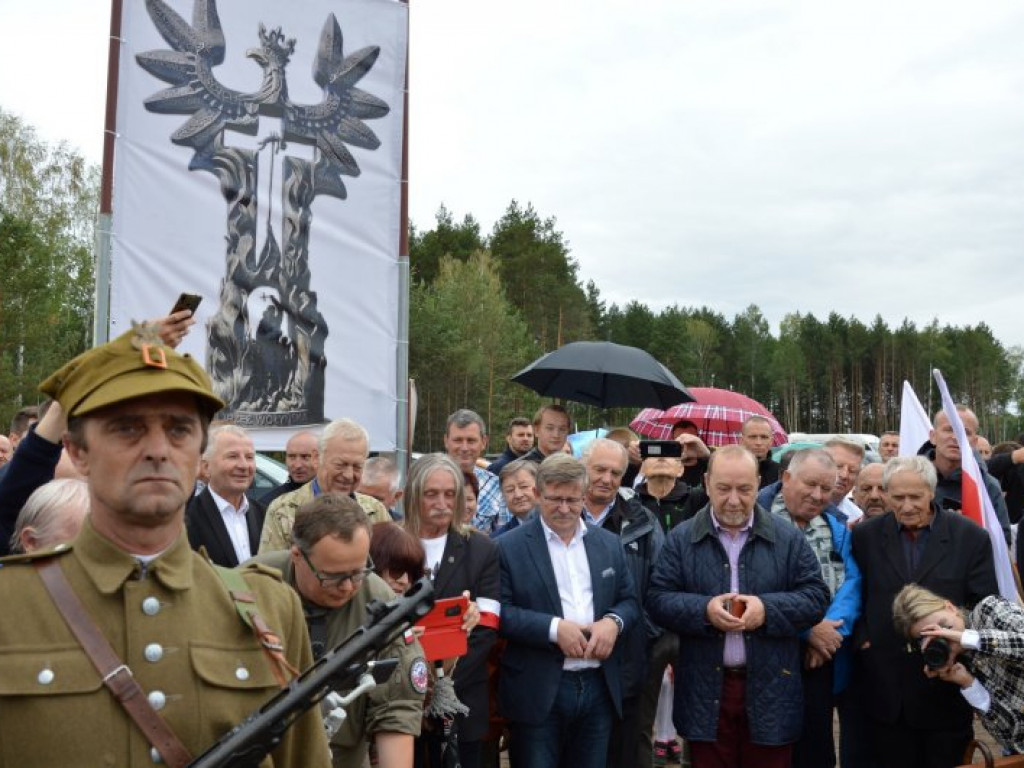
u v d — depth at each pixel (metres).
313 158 5.71
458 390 39.44
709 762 4.56
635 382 7.15
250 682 1.64
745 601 4.43
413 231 53.53
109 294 5.21
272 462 9.84
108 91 5.24
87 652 1.53
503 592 4.55
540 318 50.22
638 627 4.87
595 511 5.31
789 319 92.38
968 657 4.05
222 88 5.48
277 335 5.60
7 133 31.80
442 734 3.72
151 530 1.62
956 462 6.15
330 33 5.76
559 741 4.51
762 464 7.06
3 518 2.59
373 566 3.27
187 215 5.39
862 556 4.89
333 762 2.89
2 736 1.48
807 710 4.89
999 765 3.55
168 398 1.61
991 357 85.12
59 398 1.66
